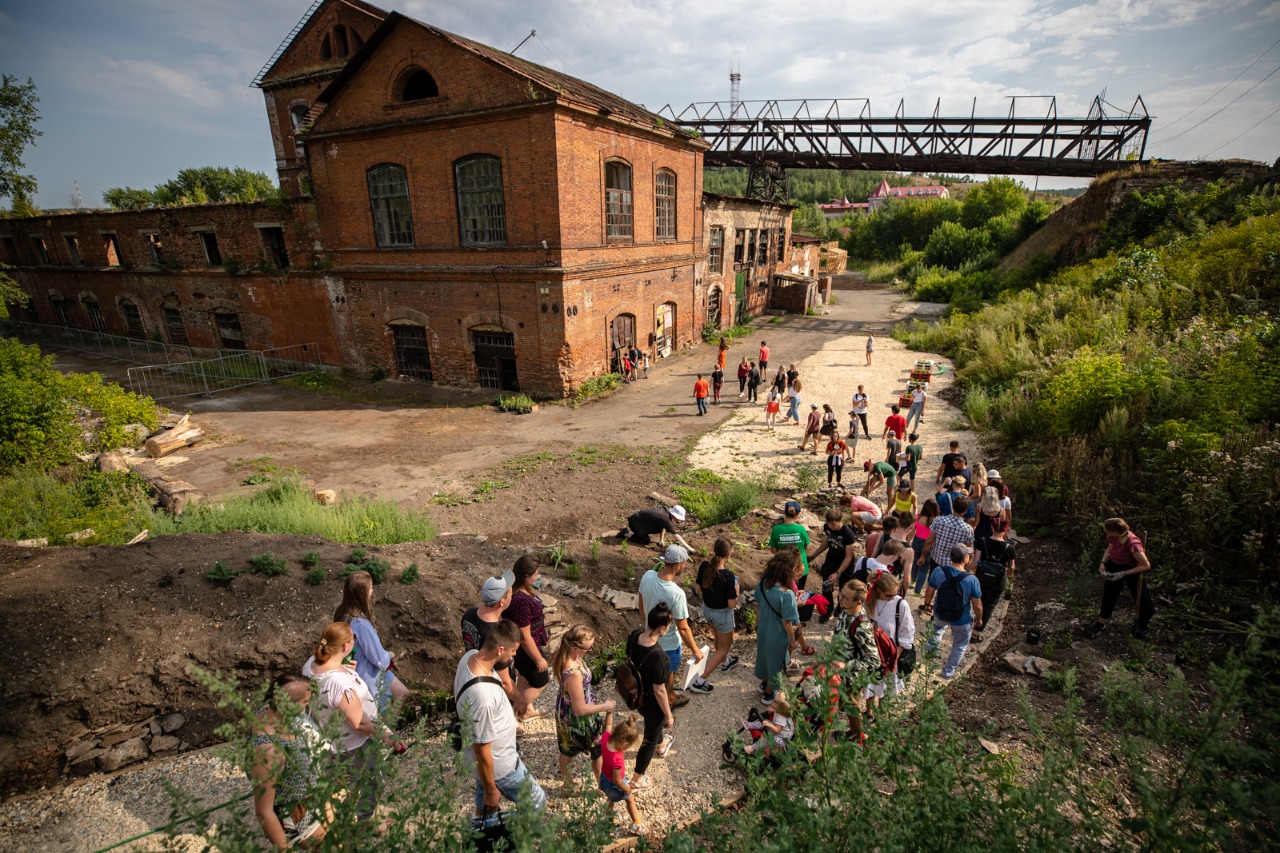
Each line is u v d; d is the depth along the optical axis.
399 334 22.64
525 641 5.47
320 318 24.19
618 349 22.55
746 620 7.66
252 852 2.69
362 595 4.84
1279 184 21.80
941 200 70.88
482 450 15.80
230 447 16.08
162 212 26.62
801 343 29.03
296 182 29.00
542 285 19.11
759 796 3.72
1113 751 4.69
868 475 13.18
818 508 11.80
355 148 20.77
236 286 25.86
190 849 4.39
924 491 12.33
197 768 5.27
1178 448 8.90
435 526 11.11
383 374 23.11
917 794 3.38
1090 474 9.94
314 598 6.77
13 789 4.98
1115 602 7.07
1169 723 3.76
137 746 5.41
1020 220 44.38
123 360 28.17
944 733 4.01
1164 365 11.98
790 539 7.39
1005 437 14.06
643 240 23.17
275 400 20.95
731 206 30.42
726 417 18.42
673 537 9.38
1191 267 17.64
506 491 13.12
